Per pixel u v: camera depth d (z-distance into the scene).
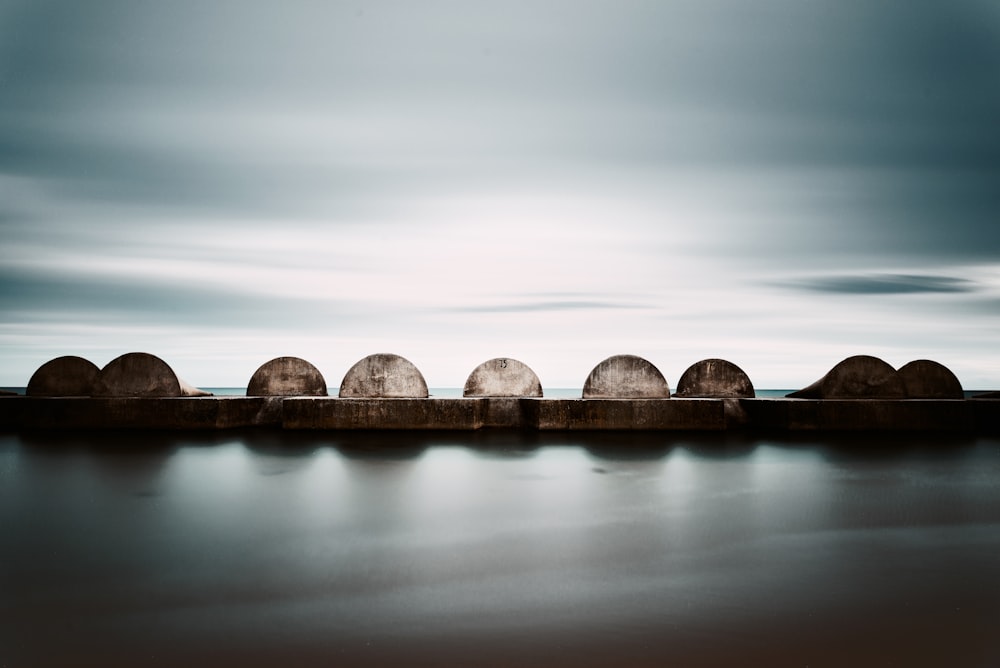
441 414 14.01
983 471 10.34
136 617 4.75
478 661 4.13
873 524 7.28
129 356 14.85
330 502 8.16
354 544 6.46
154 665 4.07
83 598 5.08
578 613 4.84
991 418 14.77
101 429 14.01
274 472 9.98
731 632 4.53
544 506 8.02
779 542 6.59
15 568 5.73
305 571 5.69
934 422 14.30
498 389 15.45
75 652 4.23
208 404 14.10
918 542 6.62
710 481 9.52
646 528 7.09
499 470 10.22
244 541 6.54
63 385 15.26
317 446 12.27
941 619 4.73
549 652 4.25
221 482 9.27
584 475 9.89
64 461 10.77
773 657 4.19
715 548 6.38
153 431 13.95
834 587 5.35
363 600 5.07
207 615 4.79
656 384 15.04
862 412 14.37
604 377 15.08
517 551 6.26
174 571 5.67
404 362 14.88
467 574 5.63
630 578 5.55
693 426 14.24
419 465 10.61
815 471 10.30
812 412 14.31
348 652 4.24
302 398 14.16
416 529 7.01
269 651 4.25
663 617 4.77
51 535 6.71
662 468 10.51
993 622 4.69
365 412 13.98
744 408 15.18
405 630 4.55
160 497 8.38
